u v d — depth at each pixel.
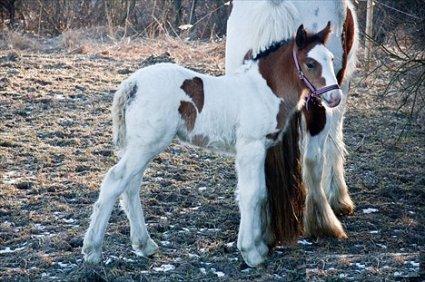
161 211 9.60
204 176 11.11
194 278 7.74
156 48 20.25
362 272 7.90
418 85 10.38
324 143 8.92
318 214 8.91
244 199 8.06
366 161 11.94
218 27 24.23
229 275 7.91
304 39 7.89
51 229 8.95
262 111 8.01
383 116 14.39
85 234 8.25
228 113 8.02
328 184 9.69
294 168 8.49
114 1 25.17
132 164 7.77
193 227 9.20
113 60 19.30
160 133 7.77
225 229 9.16
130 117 7.76
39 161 11.46
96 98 15.37
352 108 14.73
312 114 8.69
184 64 18.47
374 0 11.96
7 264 7.97
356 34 9.63
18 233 8.80
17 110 14.19
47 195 10.08
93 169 11.23
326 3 8.84
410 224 9.39
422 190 10.62
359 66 15.57
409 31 10.71
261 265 8.11
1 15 24.80
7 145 12.16
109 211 7.84
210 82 8.04
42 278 7.64
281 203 8.39
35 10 25.23
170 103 7.78
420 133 13.29
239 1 9.09
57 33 24.70
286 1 8.41
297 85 8.03
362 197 10.42
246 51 8.64
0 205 9.65
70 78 16.84
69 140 12.54
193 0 23.88
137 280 7.67
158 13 25.11
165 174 11.07
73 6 25.25
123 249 8.39
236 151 8.20
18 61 18.23
